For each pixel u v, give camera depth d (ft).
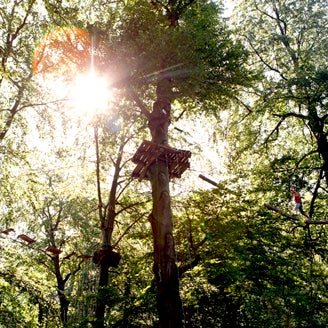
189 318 41.81
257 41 60.75
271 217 43.93
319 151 56.08
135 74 34.24
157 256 31.48
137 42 32.53
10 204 46.03
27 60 39.78
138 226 56.54
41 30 39.32
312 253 49.57
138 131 51.31
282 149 64.75
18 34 43.21
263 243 40.70
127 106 38.99
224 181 41.27
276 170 58.90
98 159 52.13
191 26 33.32
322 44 53.31
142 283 49.47
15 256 38.27
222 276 38.68
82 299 43.14
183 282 38.47
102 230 50.72
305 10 58.29
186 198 41.83
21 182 46.85
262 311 35.78
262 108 54.90
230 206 40.52
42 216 69.10
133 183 58.85
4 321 33.24
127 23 34.71
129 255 56.03
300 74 49.52
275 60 61.46
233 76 36.70
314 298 42.75
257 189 53.57
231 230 37.17
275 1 61.98
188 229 40.47
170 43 31.35
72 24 34.19
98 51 34.55
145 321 42.80
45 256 67.00
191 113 47.37
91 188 62.64
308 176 60.08
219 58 35.83
